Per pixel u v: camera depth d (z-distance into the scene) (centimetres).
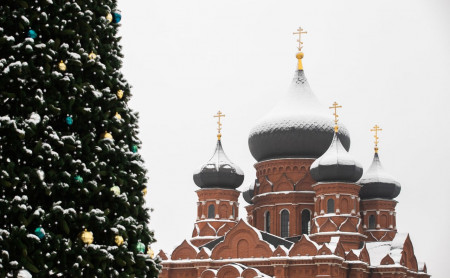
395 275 11644
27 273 2131
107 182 2472
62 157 2312
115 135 2559
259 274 10781
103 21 2538
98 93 2442
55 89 2305
